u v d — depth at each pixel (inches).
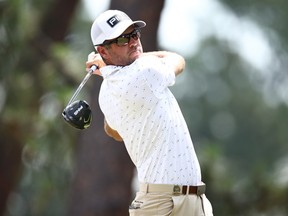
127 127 674.8
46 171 1632.6
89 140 1285.7
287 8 2992.1
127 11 1263.5
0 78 1503.4
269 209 1478.8
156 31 1277.1
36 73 1561.3
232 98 4249.5
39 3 1702.8
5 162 1694.1
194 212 669.9
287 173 1526.8
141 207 673.0
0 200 1784.0
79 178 1305.4
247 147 4205.2
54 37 1770.4
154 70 663.1
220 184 1466.5
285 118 3651.6
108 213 1295.5
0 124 1546.5
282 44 3243.1
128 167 1289.4
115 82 671.1
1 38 1461.6
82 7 2340.1
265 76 3764.8
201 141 4547.2
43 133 1553.9
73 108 693.9
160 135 664.4
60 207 2293.3
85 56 1608.0
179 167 665.6
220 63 4175.7
